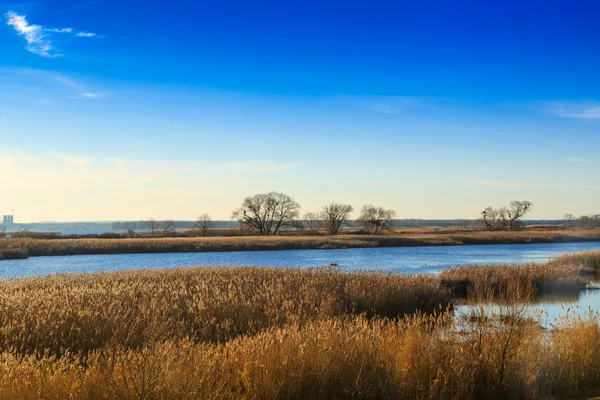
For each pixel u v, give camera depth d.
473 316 8.84
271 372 6.30
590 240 86.25
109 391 5.62
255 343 7.29
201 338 10.84
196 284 17.84
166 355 6.50
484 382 7.04
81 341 9.88
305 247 67.69
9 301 12.78
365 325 8.21
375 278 19.14
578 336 8.45
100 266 41.47
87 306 12.34
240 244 64.38
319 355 6.81
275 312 12.50
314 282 18.08
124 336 10.03
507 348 7.34
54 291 14.71
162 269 25.61
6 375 5.80
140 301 13.48
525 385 7.11
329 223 106.06
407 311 16.33
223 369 6.44
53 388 5.64
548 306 17.66
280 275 20.97
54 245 57.34
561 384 7.57
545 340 8.29
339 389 6.61
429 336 7.93
